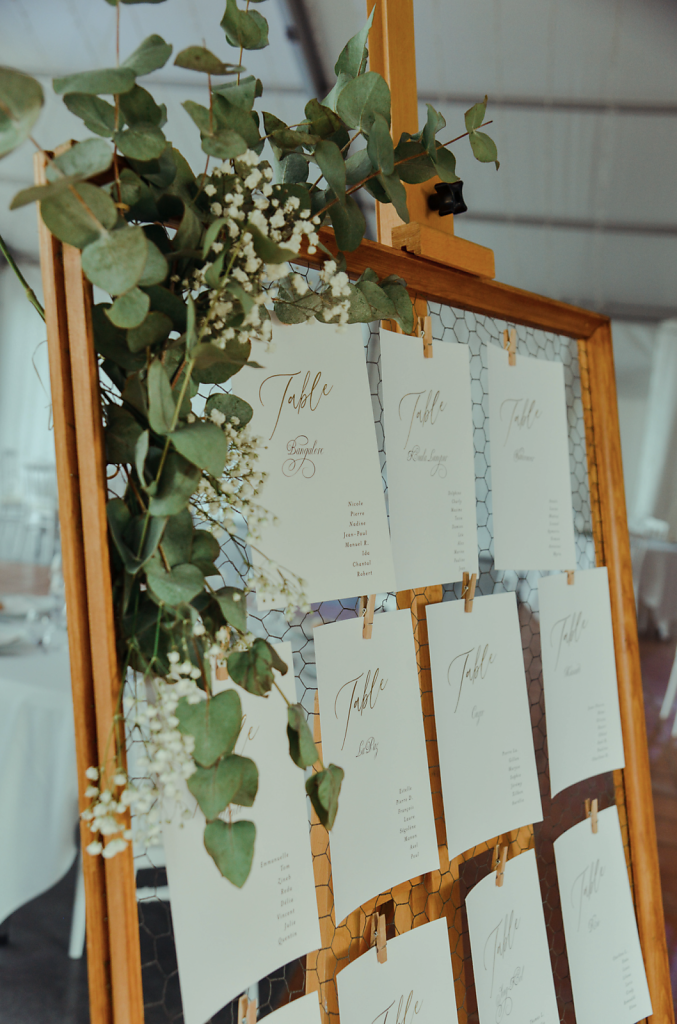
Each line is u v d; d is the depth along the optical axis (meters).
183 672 0.47
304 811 0.69
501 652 0.94
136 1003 0.53
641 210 3.38
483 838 0.88
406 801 0.78
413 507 0.83
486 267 0.92
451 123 3.04
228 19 0.56
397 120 0.87
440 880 0.86
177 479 0.48
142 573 0.52
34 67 2.77
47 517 3.28
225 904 0.62
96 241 0.44
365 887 0.73
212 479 0.55
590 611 1.11
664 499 3.69
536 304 1.04
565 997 1.09
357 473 0.75
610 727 1.11
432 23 2.63
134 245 0.44
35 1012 1.52
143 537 0.49
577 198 3.39
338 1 2.43
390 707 0.78
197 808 0.61
